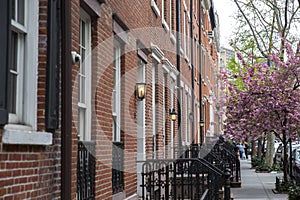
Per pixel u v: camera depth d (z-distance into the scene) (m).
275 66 18.22
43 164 5.77
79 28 7.98
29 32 5.59
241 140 18.52
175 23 18.61
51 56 5.81
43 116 5.71
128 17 10.73
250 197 16.62
